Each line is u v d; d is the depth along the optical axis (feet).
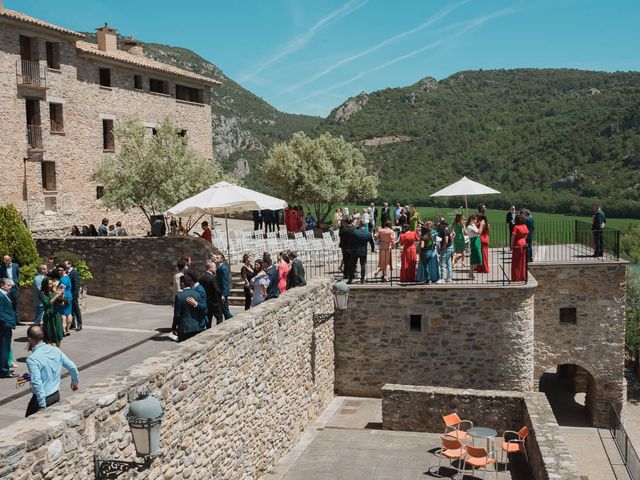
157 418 24.36
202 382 35.29
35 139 109.81
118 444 27.14
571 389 86.84
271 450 46.37
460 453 45.06
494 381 62.95
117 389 27.37
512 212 83.97
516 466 47.14
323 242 87.35
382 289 64.18
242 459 41.06
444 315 63.36
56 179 114.32
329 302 62.80
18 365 45.55
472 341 63.10
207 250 67.87
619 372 71.31
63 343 51.57
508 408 52.54
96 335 54.29
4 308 42.60
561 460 39.29
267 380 45.57
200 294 43.88
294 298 51.80
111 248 70.08
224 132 436.35
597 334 71.20
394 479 44.11
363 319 64.90
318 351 59.11
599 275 70.64
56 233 109.81
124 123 114.21
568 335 71.36
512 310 62.28
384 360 64.75
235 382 39.86
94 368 44.73
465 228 74.13
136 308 65.92
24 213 107.76
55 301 48.93
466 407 53.26
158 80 139.33
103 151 124.47
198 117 150.61
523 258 64.23
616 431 66.64
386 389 54.65
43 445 22.67
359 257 65.67
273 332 46.83
